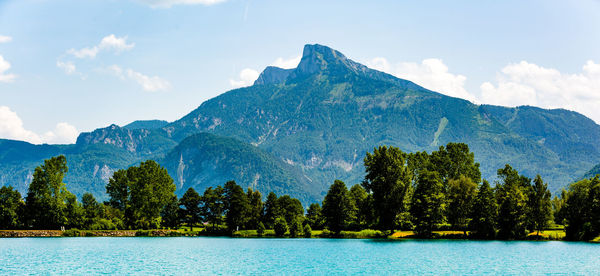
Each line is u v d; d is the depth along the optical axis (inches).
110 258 3956.7
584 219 5664.4
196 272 3302.2
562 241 5674.2
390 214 5959.6
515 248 4835.1
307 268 3494.1
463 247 4950.8
